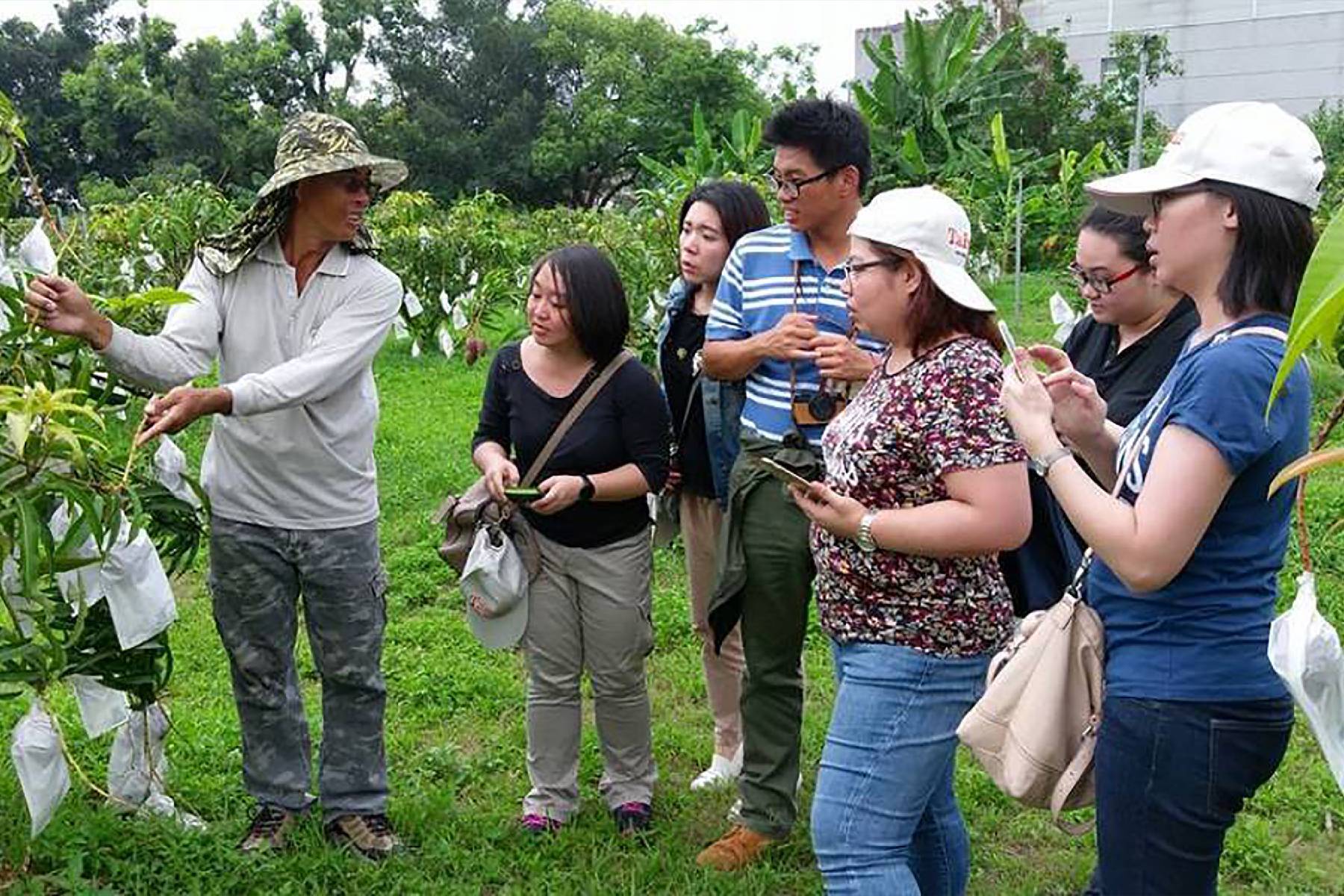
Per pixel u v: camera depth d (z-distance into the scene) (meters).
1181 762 1.89
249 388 2.87
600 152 39.41
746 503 3.14
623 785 3.54
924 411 2.31
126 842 3.12
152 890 3.02
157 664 3.19
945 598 2.38
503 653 4.84
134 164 42.25
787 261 3.19
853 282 2.41
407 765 3.86
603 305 3.29
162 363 2.93
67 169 42.69
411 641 4.95
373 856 3.26
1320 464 1.46
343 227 3.07
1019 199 10.66
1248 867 3.36
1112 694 1.97
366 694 3.29
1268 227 1.82
